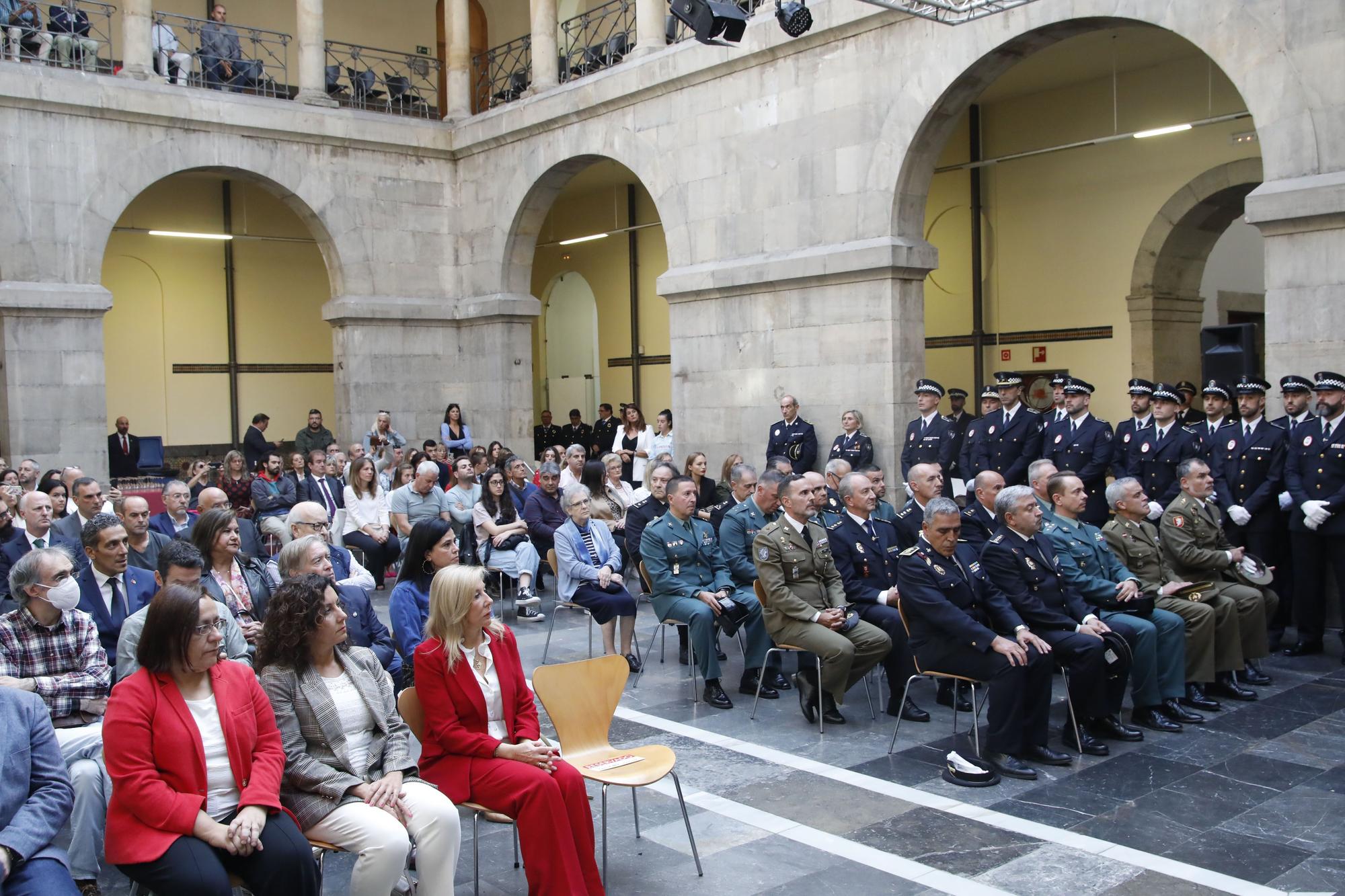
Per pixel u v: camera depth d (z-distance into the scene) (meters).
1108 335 13.86
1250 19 8.95
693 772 6.11
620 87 14.67
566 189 20.41
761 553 6.96
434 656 4.62
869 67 11.86
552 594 11.37
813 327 12.64
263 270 19.81
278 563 6.46
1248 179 12.42
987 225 15.11
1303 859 4.82
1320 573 8.36
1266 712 6.97
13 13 15.02
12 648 5.10
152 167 15.24
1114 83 13.04
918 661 6.42
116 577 5.98
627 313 20.25
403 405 17.58
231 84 16.67
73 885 3.83
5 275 14.17
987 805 5.53
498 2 21.23
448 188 17.94
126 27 15.39
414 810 4.24
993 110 14.89
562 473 11.81
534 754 4.44
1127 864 4.80
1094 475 9.70
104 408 14.93
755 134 13.14
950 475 11.04
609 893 4.62
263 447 17.31
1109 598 6.89
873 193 11.91
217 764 4.04
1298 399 8.49
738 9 9.23
